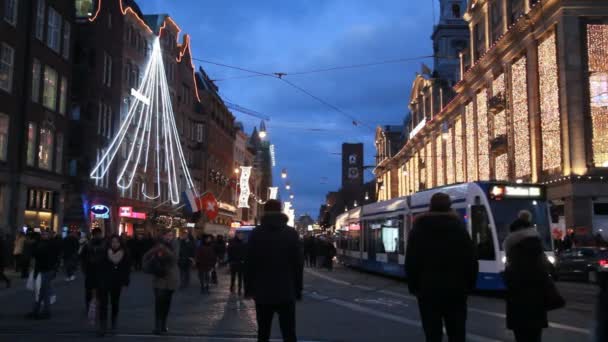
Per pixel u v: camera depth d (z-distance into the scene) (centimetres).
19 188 2927
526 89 3834
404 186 8162
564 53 3375
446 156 5788
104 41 3953
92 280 1202
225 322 1178
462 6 7338
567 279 2608
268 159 13650
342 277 2736
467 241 538
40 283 1199
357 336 999
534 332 604
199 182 6412
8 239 2773
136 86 4722
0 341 918
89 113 3794
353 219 3406
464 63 5441
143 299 1619
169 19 5456
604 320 417
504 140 4116
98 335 977
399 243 2462
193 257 2020
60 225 3391
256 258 597
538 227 1812
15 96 2912
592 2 3362
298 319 1224
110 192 4125
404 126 8975
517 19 4088
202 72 7306
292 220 10962
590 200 3247
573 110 3344
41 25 3158
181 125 5928
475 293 1872
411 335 1010
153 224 4678
